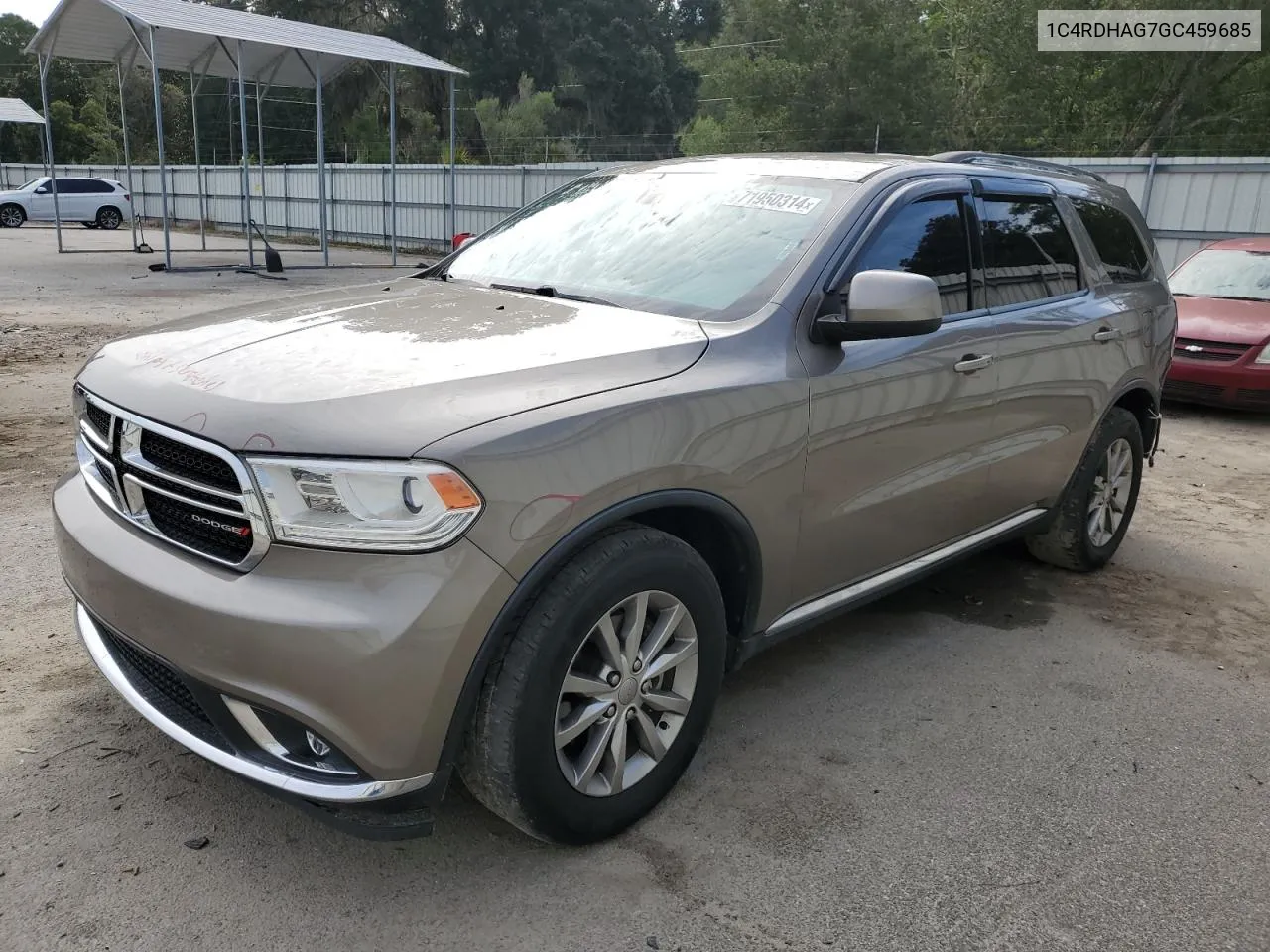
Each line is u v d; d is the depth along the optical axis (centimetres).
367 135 5059
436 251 3048
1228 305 953
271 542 219
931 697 367
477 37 6581
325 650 212
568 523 233
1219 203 1734
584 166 2681
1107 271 475
